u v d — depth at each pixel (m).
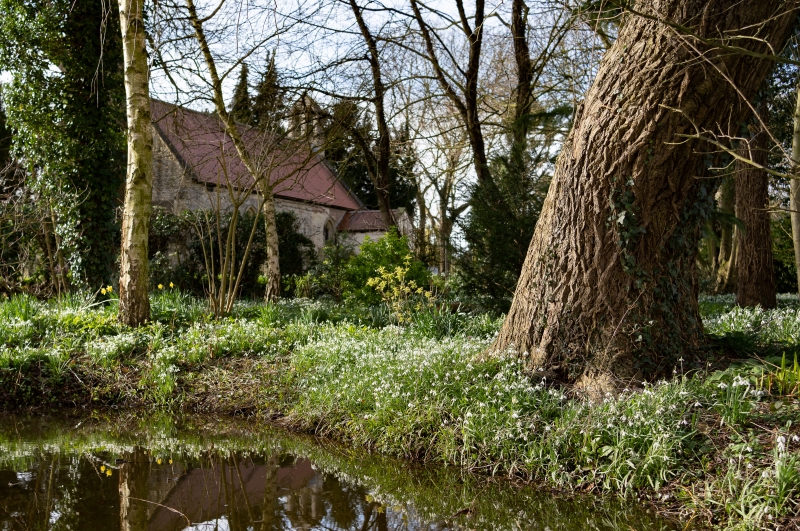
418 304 10.24
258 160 11.69
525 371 5.79
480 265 12.02
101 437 6.47
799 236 7.10
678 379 5.45
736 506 3.82
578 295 5.77
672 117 5.34
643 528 3.97
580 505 4.38
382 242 14.73
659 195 5.60
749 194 12.60
